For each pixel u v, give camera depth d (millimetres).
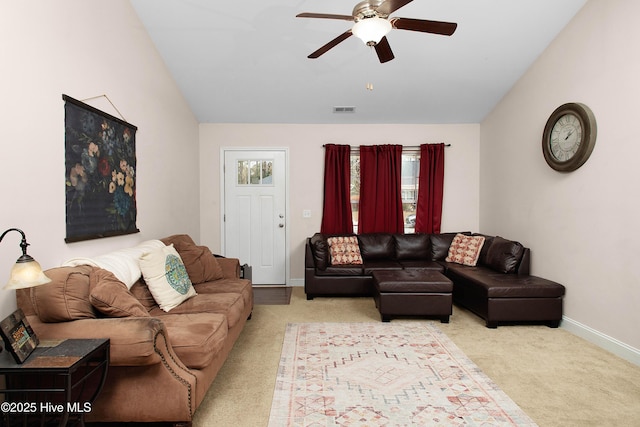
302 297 4703
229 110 4930
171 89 4168
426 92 4562
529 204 4086
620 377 2510
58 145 2232
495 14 3357
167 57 3877
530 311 3482
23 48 1954
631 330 2768
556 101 3623
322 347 3027
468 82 4359
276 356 2863
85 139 2500
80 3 2459
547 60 3758
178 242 3500
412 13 3336
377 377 2504
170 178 4125
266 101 4738
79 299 1853
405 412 2086
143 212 3432
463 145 5359
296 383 2424
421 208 5273
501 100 4703
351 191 5418
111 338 1689
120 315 1881
